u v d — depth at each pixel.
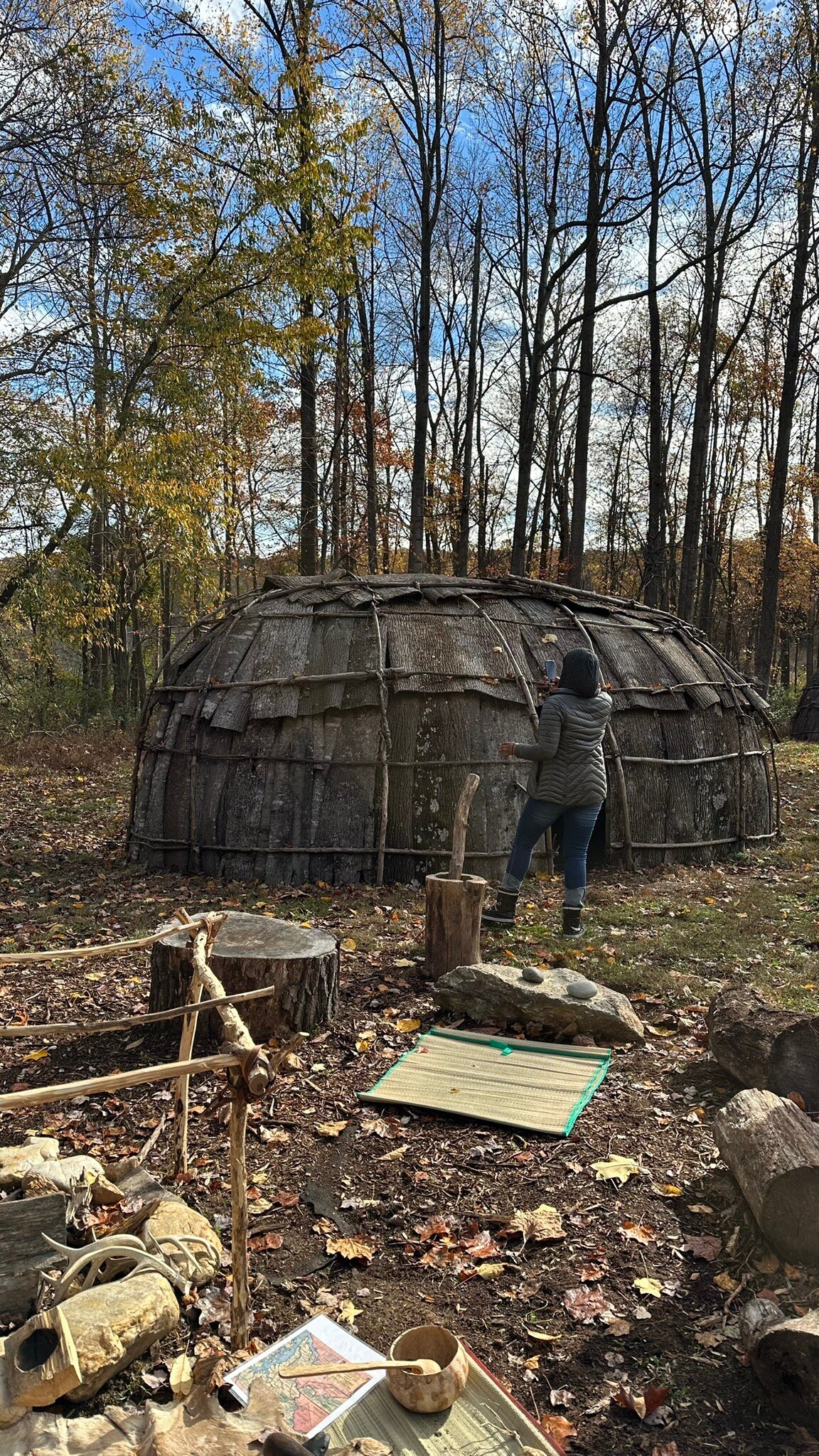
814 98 18.08
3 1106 1.92
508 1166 3.59
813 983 5.57
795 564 33.44
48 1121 4.03
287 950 4.89
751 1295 2.82
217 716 8.57
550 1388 2.49
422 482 19.44
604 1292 2.86
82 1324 2.38
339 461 25.36
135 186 13.22
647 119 18.52
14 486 13.95
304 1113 4.05
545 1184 3.46
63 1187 3.08
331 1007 4.97
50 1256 2.69
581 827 6.50
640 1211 3.28
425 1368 2.35
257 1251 3.11
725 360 21.33
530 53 19.81
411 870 8.15
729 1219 3.21
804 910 7.32
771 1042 3.89
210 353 14.73
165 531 15.52
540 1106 3.99
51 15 12.48
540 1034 4.77
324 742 8.34
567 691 6.47
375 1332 2.72
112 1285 2.58
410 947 6.29
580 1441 2.31
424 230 19.34
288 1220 3.30
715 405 29.39
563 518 29.06
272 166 14.04
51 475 13.59
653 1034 4.84
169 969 4.86
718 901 7.62
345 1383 2.43
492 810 8.27
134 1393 2.41
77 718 20.25
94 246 13.88
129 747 17.19
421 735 8.27
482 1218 3.27
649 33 17.73
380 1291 2.91
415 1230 3.22
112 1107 4.15
